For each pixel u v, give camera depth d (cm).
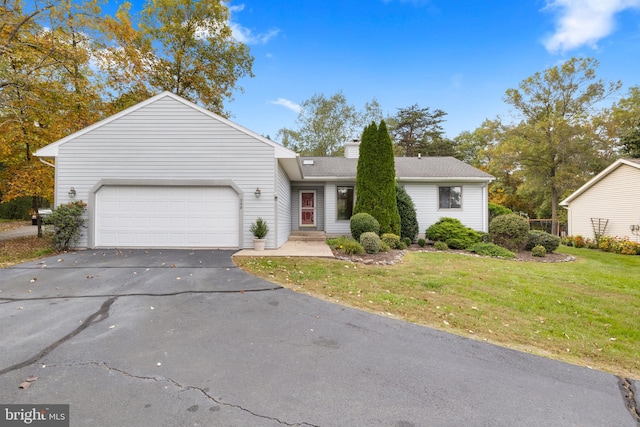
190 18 1694
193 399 231
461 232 1147
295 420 210
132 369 272
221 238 931
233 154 930
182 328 364
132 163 912
